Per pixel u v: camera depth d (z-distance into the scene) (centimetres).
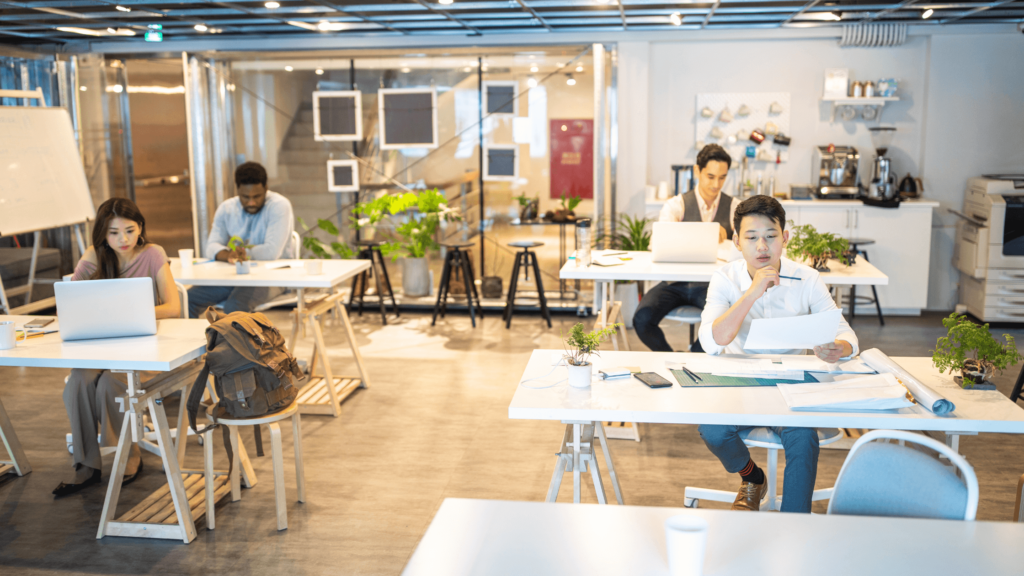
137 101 707
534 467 370
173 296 366
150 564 285
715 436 273
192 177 701
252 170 511
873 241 629
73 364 280
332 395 443
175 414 449
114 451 367
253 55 693
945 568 147
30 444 405
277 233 520
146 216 726
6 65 688
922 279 651
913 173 685
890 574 145
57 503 336
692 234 418
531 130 680
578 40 651
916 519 166
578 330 253
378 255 695
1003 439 398
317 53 689
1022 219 610
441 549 155
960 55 651
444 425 427
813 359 265
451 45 663
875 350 271
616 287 655
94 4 519
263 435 415
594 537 160
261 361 302
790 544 156
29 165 576
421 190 705
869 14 599
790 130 682
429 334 632
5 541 302
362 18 584
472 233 705
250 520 319
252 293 486
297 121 709
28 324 335
